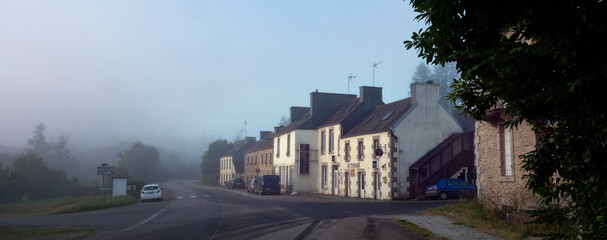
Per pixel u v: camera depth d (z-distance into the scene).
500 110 12.85
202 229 12.83
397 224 13.09
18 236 11.30
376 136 30.45
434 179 28.31
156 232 12.27
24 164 44.50
